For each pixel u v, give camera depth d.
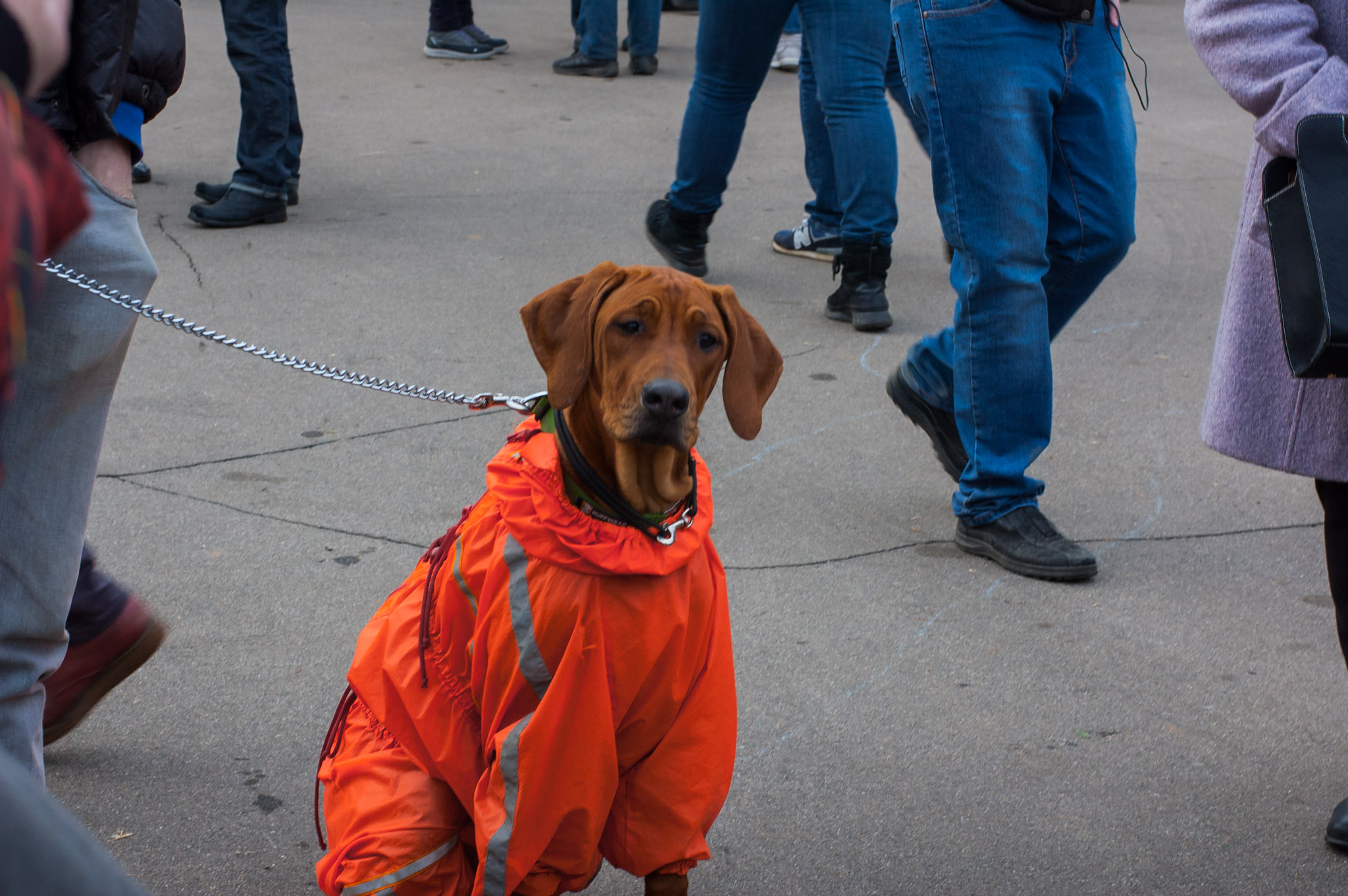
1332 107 2.41
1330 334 2.27
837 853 2.60
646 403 1.92
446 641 2.03
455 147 8.66
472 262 6.39
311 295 5.84
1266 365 2.69
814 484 4.37
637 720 1.99
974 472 3.87
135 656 2.58
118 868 0.95
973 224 3.66
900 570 3.82
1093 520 4.18
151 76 2.18
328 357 5.15
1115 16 3.77
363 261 6.34
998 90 3.54
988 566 3.87
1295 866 2.63
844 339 5.73
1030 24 3.58
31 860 0.84
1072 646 3.44
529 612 1.90
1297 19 2.48
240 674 3.08
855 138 5.60
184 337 5.26
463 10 11.51
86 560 2.51
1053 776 2.89
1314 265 2.33
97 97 1.97
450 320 5.61
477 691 1.99
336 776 2.12
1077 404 5.14
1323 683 3.30
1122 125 3.77
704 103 5.84
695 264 6.29
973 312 3.74
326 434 4.48
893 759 2.92
